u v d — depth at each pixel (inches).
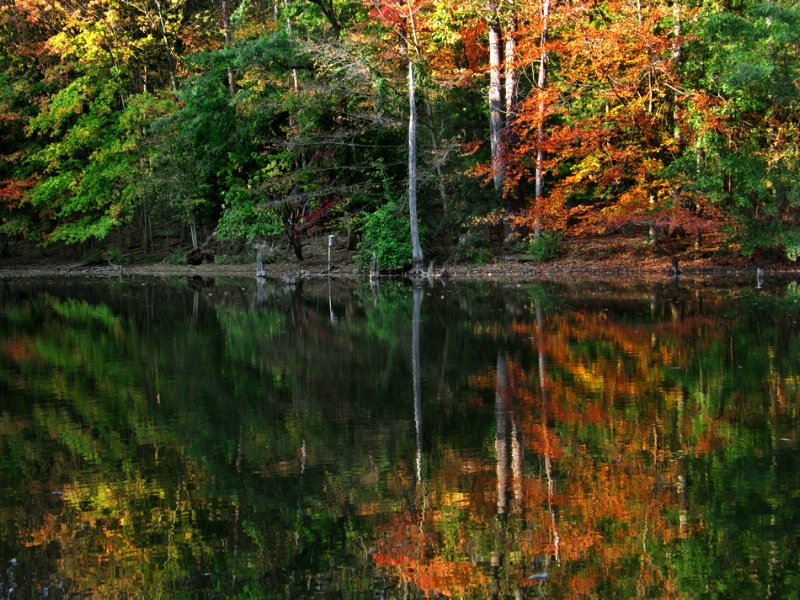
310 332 705.0
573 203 1353.3
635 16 1065.5
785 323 660.7
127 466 352.8
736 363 517.7
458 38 1151.0
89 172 1631.4
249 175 1411.2
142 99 1560.0
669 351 561.0
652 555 257.9
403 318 771.4
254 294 1071.6
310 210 1409.9
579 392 455.5
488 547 266.5
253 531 283.4
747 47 965.2
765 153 1011.9
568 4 1119.6
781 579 239.9
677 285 964.0
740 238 1051.9
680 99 1039.0
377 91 1188.5
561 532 274.5
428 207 1321.4
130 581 249.1
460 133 1411.2
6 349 659.4
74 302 1037.8
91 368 569.3
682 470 328.8
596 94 1123.9
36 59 1766.7
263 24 1583.4
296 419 418.9
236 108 1304.1
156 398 473.7
